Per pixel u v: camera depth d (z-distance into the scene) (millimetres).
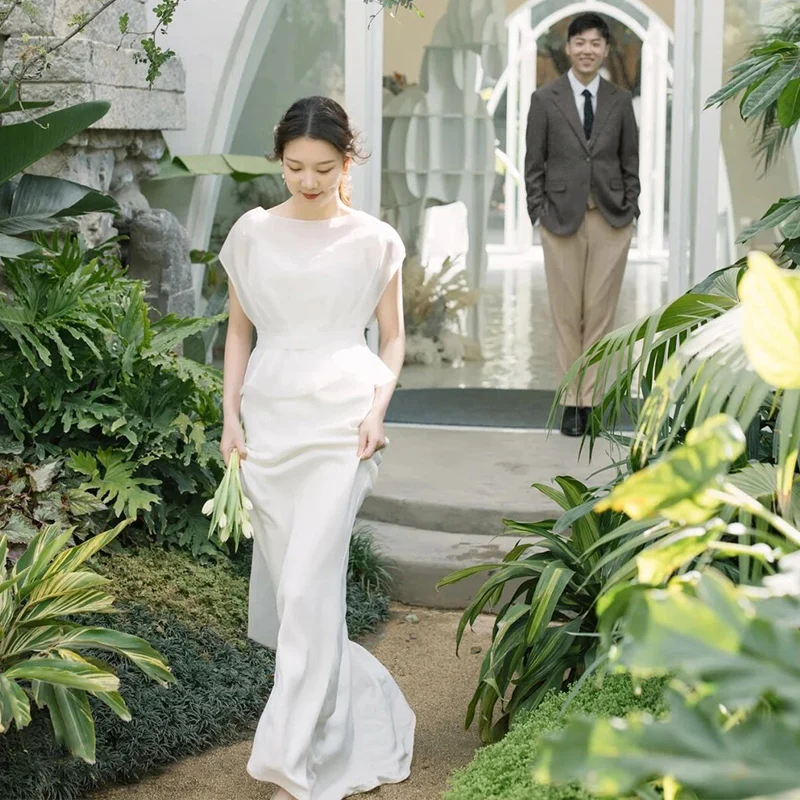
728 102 5883
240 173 6199
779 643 1271
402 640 4293
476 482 5363
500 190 6625
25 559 3162
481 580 4570
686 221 6141
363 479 3145
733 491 1653
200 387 4551
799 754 1163
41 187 4508
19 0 4469
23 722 2635
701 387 2098
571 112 6172
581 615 3207
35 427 4266
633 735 1224
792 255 3252
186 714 3395
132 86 5457
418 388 6832
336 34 6289
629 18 6441
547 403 6781
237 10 6195
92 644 2980
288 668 2963
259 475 3141
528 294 6676
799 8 5734
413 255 6691
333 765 3098
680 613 1288
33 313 4305
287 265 3125
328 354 3141
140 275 5805
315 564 3010
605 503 1517
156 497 4094
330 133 3035
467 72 6547
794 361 1492
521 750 2564
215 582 4117
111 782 3178
